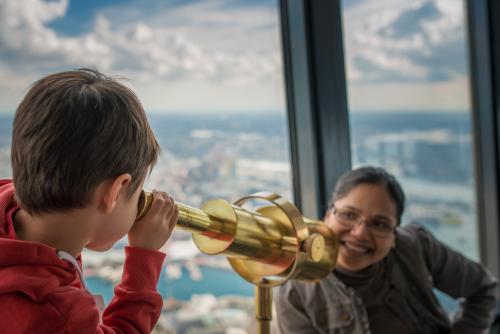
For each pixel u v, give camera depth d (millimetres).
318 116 1653
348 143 1700
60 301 642
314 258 897
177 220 780
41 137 646
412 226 1439
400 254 1339
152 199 753
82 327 647
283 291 1283
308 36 1628
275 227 893
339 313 1256
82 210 669
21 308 632
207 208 863
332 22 1655
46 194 654
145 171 712
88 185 655
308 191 1675
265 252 880
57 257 662
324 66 1646
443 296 2037
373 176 1253
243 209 867
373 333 1292
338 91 1674
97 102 659
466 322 1455
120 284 725
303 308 1278
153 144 724
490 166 2176
